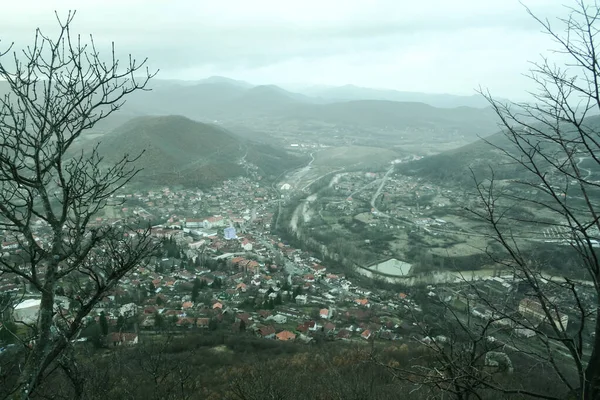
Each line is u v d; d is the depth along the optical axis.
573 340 4.91
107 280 6.53
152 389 12.43
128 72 6.02
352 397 13.66
